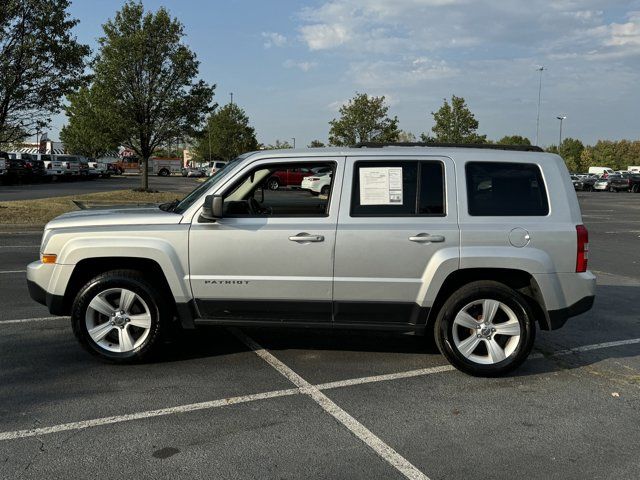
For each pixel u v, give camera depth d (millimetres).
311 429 3766
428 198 4711
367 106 34562
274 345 5555
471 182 4750
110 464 3260
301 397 4301
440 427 3840
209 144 61531
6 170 32938
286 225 4668
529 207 4746
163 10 20875
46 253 4820
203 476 3152
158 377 4645
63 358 5031
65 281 4770
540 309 4805
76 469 3199
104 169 50125
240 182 4785
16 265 9383
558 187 4793
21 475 3123
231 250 4680
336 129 34938
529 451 3531
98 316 4871
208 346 5480
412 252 4617
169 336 5746
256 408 4086
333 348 5496
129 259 4891
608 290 8531
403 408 4141
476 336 4730
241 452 3434
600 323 6625
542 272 4625
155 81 21344
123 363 4883
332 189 4723
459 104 39438
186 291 4742
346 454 3439
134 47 20188
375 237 4617
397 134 35500
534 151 4965
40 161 36438
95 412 3955
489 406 4207
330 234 4625
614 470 3314
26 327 5938
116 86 20844
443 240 4613
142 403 4125
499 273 4785
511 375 4863
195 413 3977
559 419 4004
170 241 4707
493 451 3521
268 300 4723
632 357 5398
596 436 3748
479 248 4617
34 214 15430
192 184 39875
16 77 13961
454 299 4676
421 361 5168
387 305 4695
